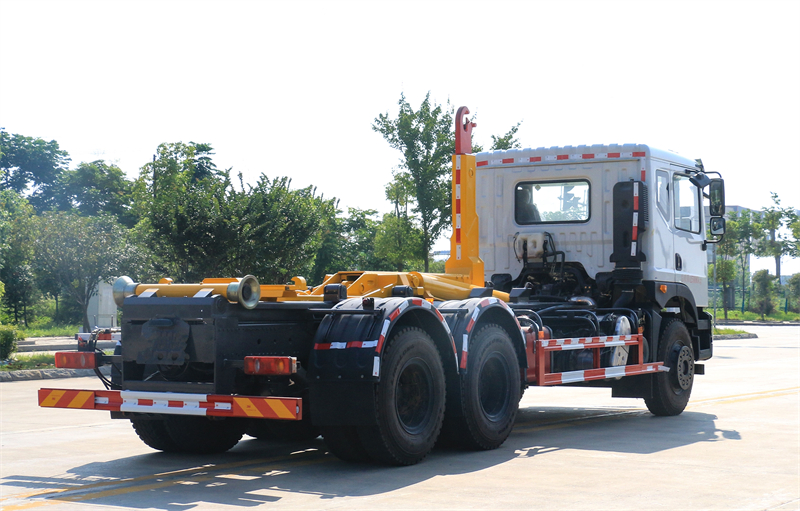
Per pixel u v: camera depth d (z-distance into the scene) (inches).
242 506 205.0
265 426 312.8
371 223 2101.4
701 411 408.8
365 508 201.0
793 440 312.2
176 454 291.6
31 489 229.8
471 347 283.6
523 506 201.9
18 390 546.9
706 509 198.8
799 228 2201.0
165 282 257.0
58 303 1994.3
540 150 400.2
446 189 997.8
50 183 2652.6
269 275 799.7
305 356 259.0
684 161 416.2
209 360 229.9
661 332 391.2
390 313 247.0
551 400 474.0
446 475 243.0
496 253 410.3
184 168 940.6
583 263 390.9
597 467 255.9
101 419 392.8
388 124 997.2
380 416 244.1
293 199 819.4
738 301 2618.1
